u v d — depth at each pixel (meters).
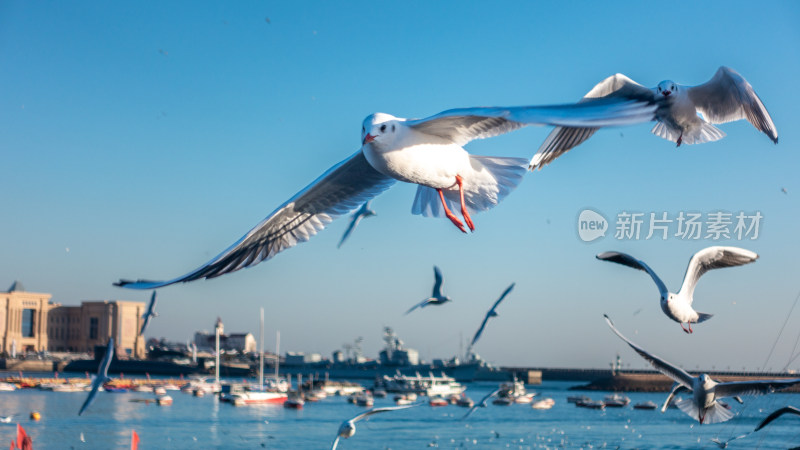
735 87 7.04
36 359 194.50
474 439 65.88
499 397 125.75
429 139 5.18
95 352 195.12
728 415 9.91
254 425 73.38
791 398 111.38
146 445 57.34
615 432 72.44
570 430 74.62
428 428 75.81
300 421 78.88
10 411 80.12
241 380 163.00
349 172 5.39
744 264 7.70
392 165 5.16
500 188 5.59
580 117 3.31
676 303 7.60
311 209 5.32
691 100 7.06
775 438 66.12
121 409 87.88
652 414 99.81
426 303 22.84
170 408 92.25
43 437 59.72
